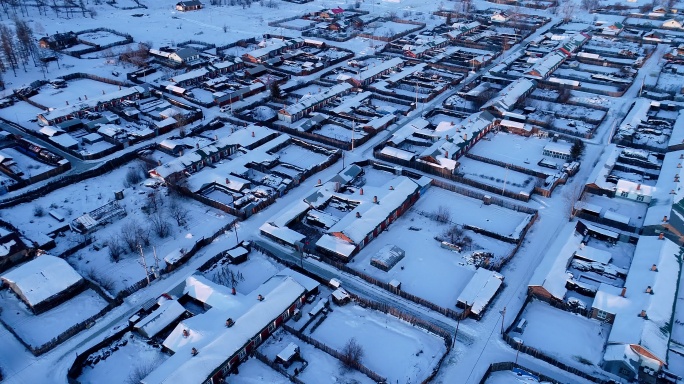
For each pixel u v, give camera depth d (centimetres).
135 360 6475
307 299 7375
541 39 18750
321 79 15500
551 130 12119
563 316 7125
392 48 18362
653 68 16088
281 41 18200
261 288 7162
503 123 12344
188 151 11288
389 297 7462
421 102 13812
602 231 8544
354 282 7750
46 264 7594
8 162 10619
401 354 6550
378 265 8000
